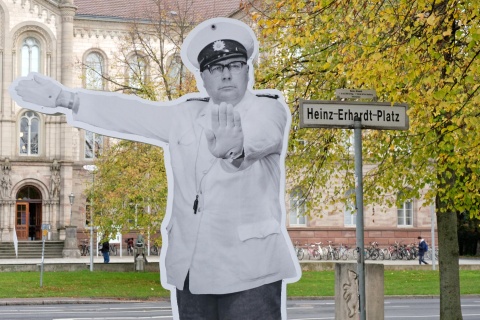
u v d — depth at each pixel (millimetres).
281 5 14930
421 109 13820
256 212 10336
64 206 69000
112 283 39781
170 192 10484
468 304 31391
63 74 69812
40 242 66188
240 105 10625
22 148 69125
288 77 18188
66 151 69375
